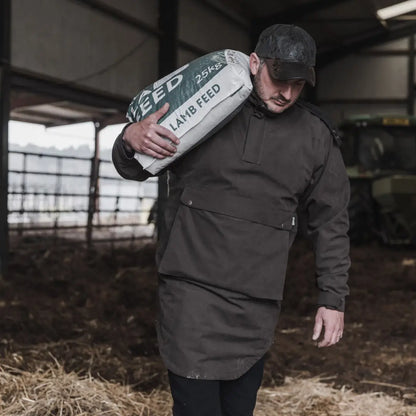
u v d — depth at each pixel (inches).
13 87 313.9
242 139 76.1
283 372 150.9
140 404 116.7
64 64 341.7
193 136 73.0
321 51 689.0
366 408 126.0
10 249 341.4
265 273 77.6
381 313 229.0
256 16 596.7
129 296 241.1
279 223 77.7
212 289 76.5
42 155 360.5
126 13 404.2
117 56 395.2
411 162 484.1
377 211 461.4
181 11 463.8
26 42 311.0
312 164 77.8
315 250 81.9
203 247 76.6
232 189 76.3
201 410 76.2
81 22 356.2
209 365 75.6
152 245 418.0
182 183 78.9
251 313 78.0
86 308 220.7
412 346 181.3
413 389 140.9
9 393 112.7
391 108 677.9
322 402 128.2
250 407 82.0
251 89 71.7
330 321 79.1
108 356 159.0
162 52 446.0
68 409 106.9
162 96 75.4
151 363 153.6
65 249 358.0
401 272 326.0
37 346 164.2
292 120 77.0
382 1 584.4
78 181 1149.7
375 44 673.0
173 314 77.0
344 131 503.2
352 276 313.1
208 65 74.1
